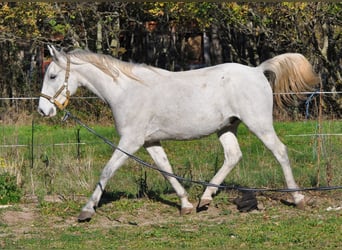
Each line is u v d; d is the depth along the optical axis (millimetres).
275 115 23250
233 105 12203
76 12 25453
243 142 19766
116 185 14633
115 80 12227
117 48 26719
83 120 22469
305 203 12977
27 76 27797
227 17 24578
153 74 12336
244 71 12305
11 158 15461
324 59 26406
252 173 15086
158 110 12195
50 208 12758
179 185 12648
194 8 23938
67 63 12281
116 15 25703
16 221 12148
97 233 11305
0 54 28375
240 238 10750
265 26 25453
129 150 12195
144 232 11336
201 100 12156
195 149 18406
